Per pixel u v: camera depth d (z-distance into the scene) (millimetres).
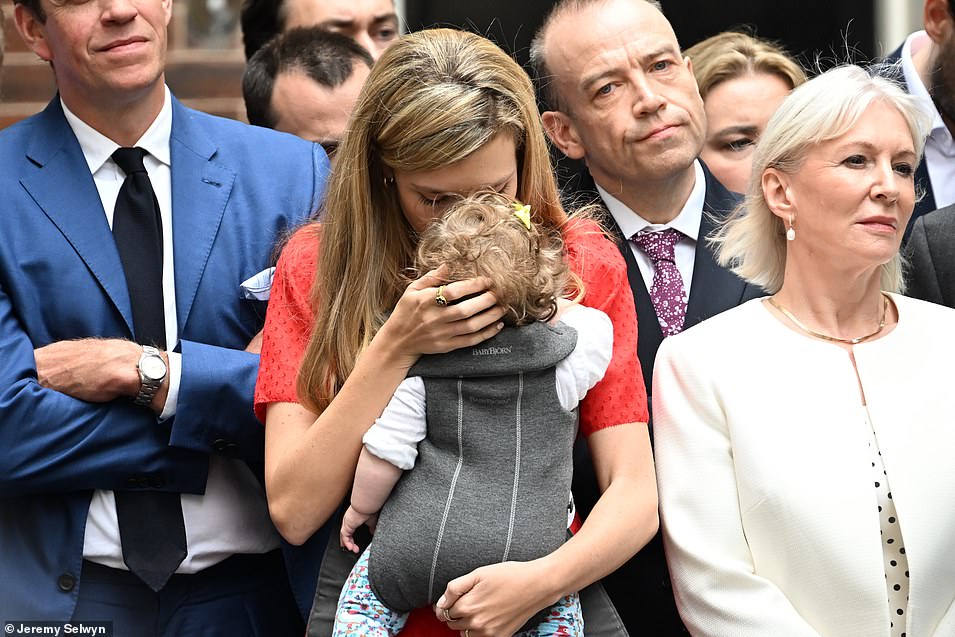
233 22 19875
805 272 11156
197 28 19859
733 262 12617
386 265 10570
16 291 11633
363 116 10344
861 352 10914
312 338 10531
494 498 9680
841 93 10844
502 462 9750
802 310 11188
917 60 15438
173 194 12117
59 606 11383
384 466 9938
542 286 9836
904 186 10828
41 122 12273
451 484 9727
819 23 20688
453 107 9883
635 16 12898
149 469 11484
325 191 11867
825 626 10453
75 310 11703
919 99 11016
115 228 11953
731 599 10469
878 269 11172
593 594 10391
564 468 9914
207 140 12453
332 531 10602
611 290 10641
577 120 13078
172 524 11586
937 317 11164
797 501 10492
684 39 20969
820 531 10422
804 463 10578
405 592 9734
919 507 10445
